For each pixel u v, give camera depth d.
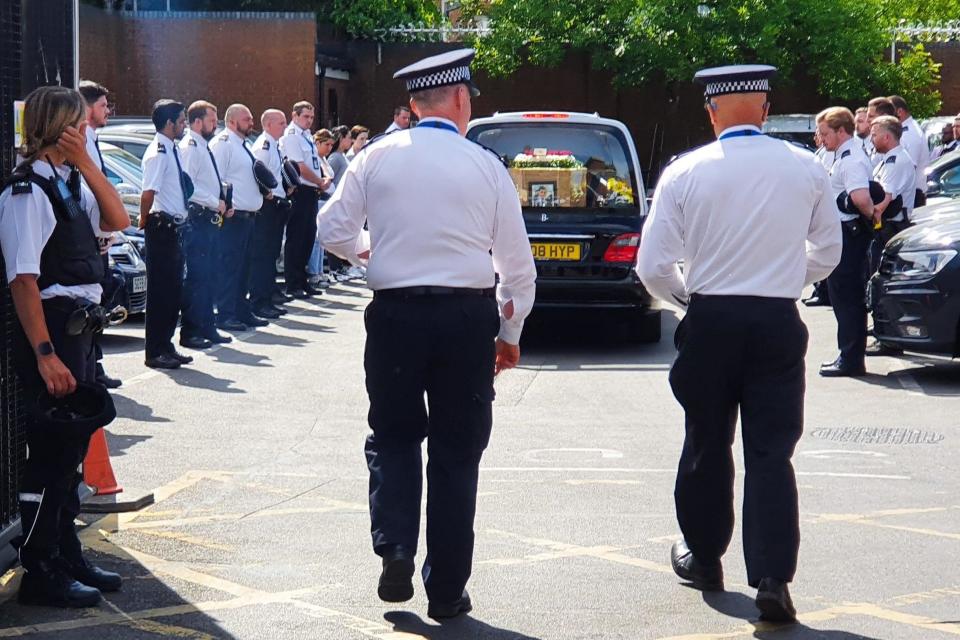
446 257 5.06
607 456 8.42
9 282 5.11
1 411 5.57
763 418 5.23
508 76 29.89
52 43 6.36
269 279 15.19
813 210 5.35
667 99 29.56
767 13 27.42
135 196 14.61
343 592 5.57
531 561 6.04
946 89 30.36
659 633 5.07
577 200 12.71
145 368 11.59
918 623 5.19
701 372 5.32
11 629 5.09
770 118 22.12
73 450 5.30
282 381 11.12
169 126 11.34
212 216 12.64
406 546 5.05
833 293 11.46
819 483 7.65
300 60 27.36
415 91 5.22
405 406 5.14
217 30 27.34
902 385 11.02
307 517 6.82
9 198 5.10
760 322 5.20
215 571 5.87
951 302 10.72
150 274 11.45
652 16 27.83
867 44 27.89
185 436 8.88
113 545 6.28
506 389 11.06
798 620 5.22
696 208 5.27
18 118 5.70
